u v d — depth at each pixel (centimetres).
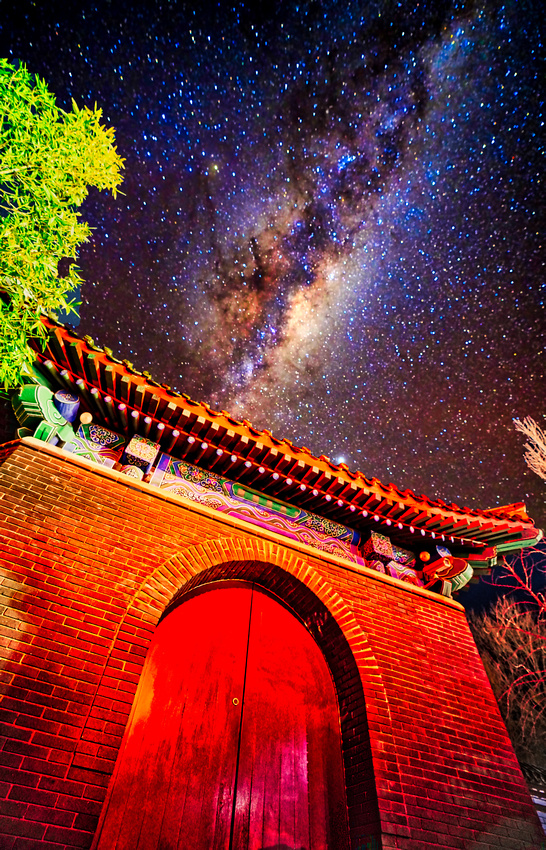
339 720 608
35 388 582
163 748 506
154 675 544
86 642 471
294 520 716
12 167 498
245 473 684
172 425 642
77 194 543
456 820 531
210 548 605
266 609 662
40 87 505
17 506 522
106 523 562
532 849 544
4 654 434
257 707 577
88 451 622
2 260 489
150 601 526
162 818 470
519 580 1559
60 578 498
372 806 514
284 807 527
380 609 682
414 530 752
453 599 805
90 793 402
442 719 611
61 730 419
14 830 367
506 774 602
